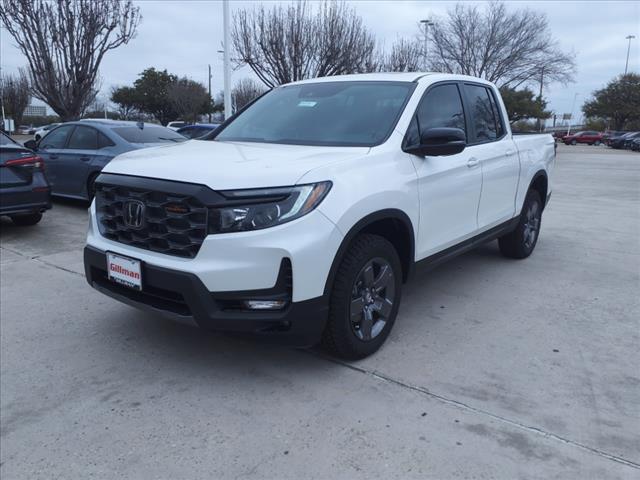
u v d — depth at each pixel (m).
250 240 2.80
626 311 4.40
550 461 2.50
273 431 2.72
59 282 5.04
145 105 48.78
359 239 3.27
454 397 3.04
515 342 3.77
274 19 19.72
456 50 33.38
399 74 4.37
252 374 3.30
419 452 2.55
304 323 2.95
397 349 3.64
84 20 19.09
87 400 3.02
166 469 2.45
